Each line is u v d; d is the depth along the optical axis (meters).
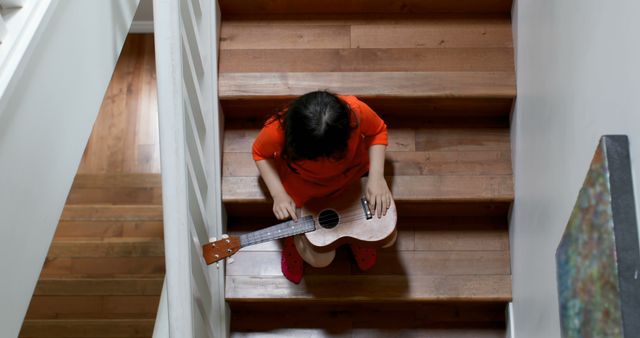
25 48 1.59
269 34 2.54
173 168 1.68
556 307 1.89
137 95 3.42
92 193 3.26
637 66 1.34
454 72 2.46
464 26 2.55
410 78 2.46
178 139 1.70
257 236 2.12
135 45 3.49
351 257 2.51
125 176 3.29
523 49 2.33
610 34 1.47
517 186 2.38
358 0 2.52
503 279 2.48
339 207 2.22
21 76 1.59
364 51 2.51
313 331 2.58
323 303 2.56
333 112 1.85
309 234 2.17
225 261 2.48
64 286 3.05
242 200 2.43
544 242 2.01
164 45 1.72
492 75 2.46
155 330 1.79
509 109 2.51
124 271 3.10
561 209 1.83
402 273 2.48
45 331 2.94
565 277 1.69
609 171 1.38
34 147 1.70
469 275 2.48
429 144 2.51
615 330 1.37
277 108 2.49
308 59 2.50
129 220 3.20
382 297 2.46
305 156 1.94
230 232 2.54
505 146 2.51
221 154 2.47
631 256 1.34
